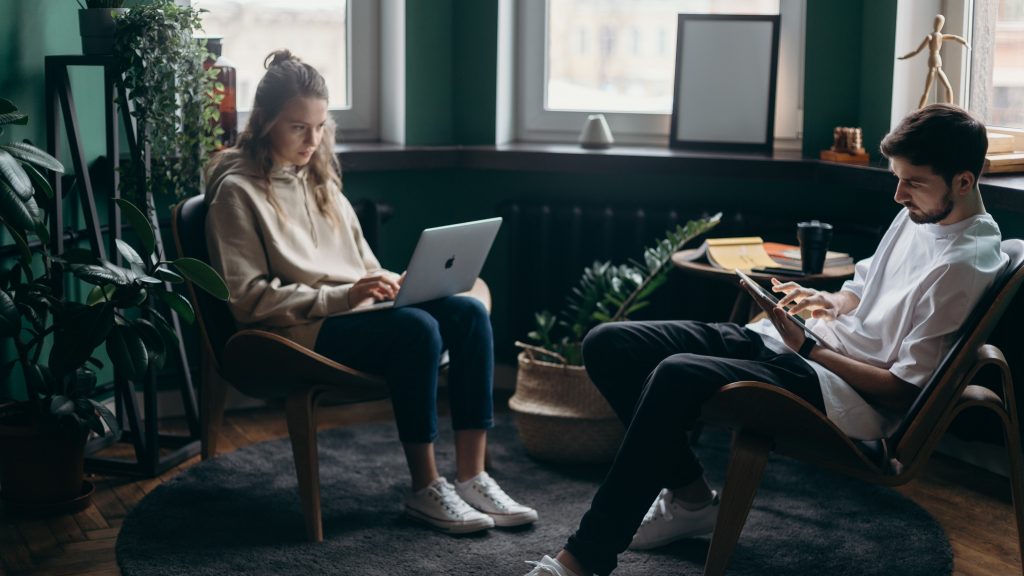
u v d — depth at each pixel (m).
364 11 3.57
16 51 2.70
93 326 2.36
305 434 2.37
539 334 3.07
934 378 1.93
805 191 3.33
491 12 3.49
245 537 2.40
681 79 3.46
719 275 2.76
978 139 1.95
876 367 2.08
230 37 3.39
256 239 2.49
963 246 1.97
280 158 2.56
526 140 3.71
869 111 3.25
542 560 2.04
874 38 3.20
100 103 3.00
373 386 2.46
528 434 2.90
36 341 2.50
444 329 2.53
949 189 1.97
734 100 3.42
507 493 2.69
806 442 2.01
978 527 2.54
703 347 2.31
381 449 2.99
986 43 3.04
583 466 2.88
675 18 3.53
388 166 3.39
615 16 3.58
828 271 2.75
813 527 2.49
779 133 3.48
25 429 2.46
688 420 2.03
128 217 2.41
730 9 3.47
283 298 2.45
